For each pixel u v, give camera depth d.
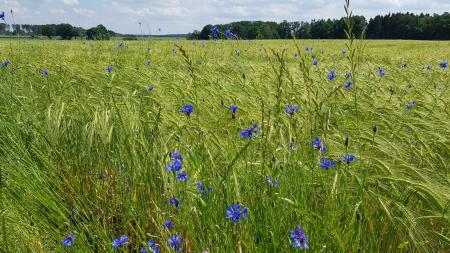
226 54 12.73
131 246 2.70
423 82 8.15
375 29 101.75
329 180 2.83
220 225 2.42
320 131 3.38
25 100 4.98
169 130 3.84
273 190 2.56
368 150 3.45
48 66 8.59
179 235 2.50
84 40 15.94
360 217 2.27
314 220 2.37
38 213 2.88
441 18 91.69
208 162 3.04
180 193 2.52
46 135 3.70
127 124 3.57
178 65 10.59
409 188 2.55
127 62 10.94
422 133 3.96
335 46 24.09
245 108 4.96
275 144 3.26
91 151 3.59
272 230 2.32
